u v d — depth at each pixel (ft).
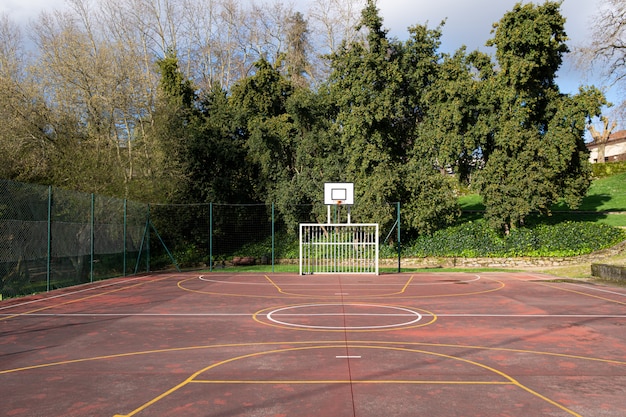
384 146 90.94
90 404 16.94
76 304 42.24
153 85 98.68
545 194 77.61
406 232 89.25
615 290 50.67
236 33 158.71
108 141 80.89
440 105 85.20
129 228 71.97
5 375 20.63
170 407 16.56
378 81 88.38
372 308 39.29
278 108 114.32
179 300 44.80
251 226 104.17
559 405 16.67
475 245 84.12
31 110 75.36
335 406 16.52
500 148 80.69
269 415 15.72
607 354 23.91
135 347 25.79
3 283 45.37
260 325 32.01
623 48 90.89
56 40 82.84
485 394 17.80
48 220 51.70
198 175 98.78
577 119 75.31
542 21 74.18
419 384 18.99
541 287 53.98
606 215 90.58
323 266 79.97
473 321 33.22
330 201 73.20
